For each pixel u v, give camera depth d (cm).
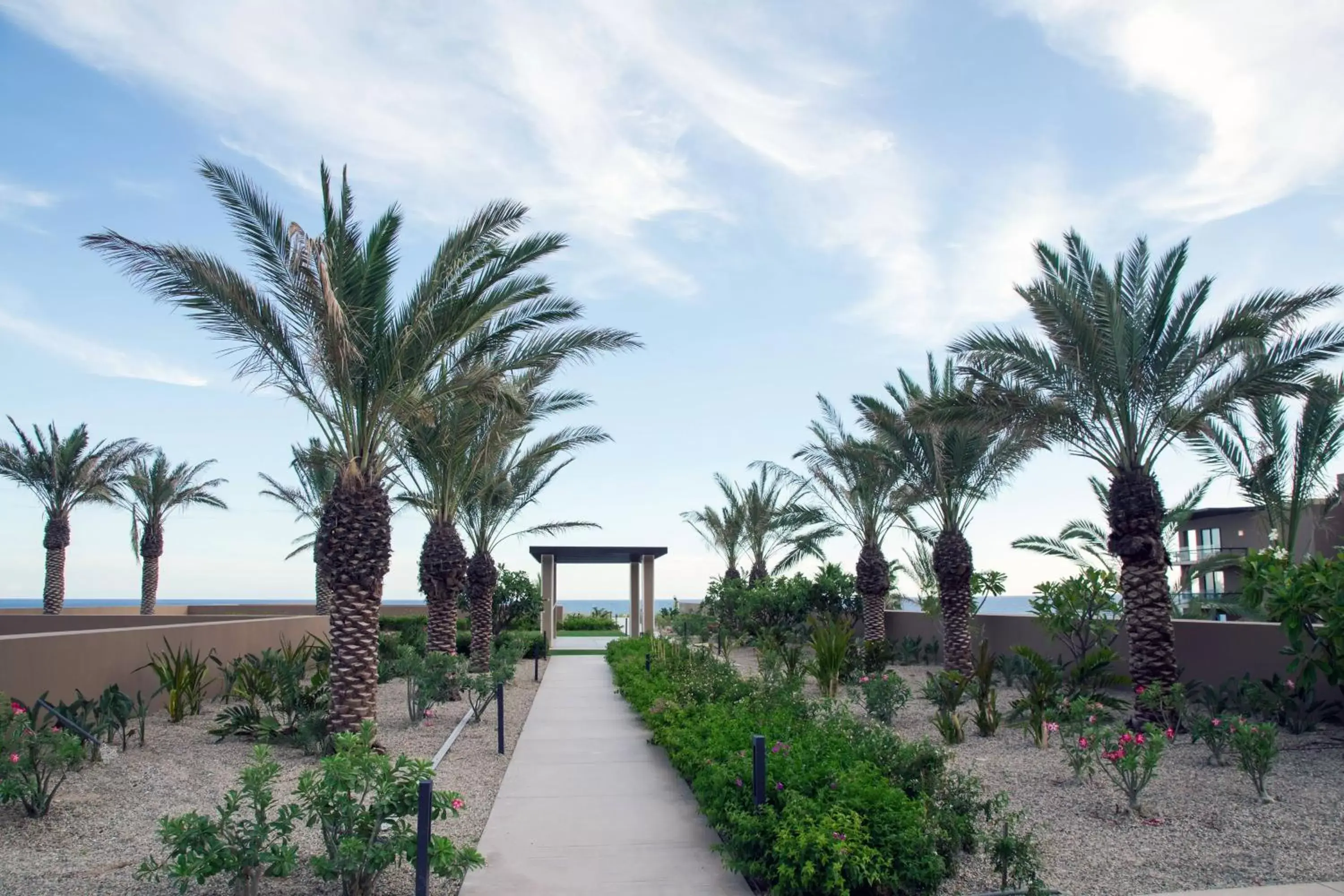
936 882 521
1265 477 1694
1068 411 1203
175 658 1255
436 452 1691
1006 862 544
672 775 902
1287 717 1057
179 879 523
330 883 537
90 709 988
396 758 973
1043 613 1531
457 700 1461
